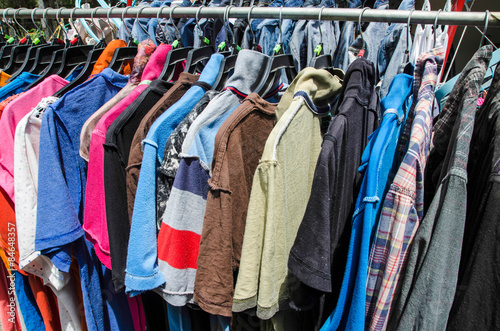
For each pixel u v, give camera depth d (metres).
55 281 0.84
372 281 0.58
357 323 0.58
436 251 0.52
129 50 0.94
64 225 0.75
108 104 0.79
